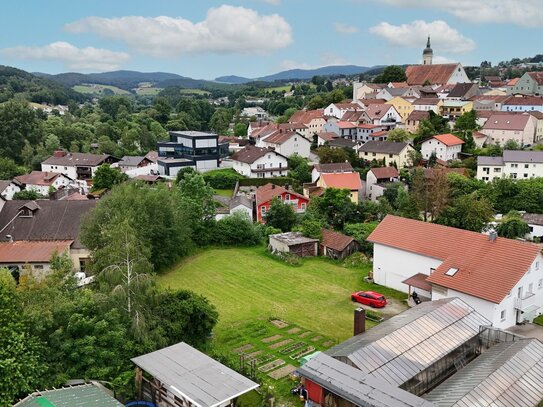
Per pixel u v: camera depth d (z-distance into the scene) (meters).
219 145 120.88
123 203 50.47
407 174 91.38
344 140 119.06
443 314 32.62
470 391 24.48
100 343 27.06
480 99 138.88
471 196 68.12
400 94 155.00
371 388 24.86
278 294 46.69
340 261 55.88
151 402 27.33
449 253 41.97
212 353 32.84
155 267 53.12
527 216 68.25
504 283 36.44
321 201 71.94
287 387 30.12
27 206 54.84
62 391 24.58
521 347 28.59
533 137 111.69
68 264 33.81
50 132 136.88
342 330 38.66
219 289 48.22
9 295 26.97
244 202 73.75
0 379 23.59
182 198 61.47
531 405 24.70
